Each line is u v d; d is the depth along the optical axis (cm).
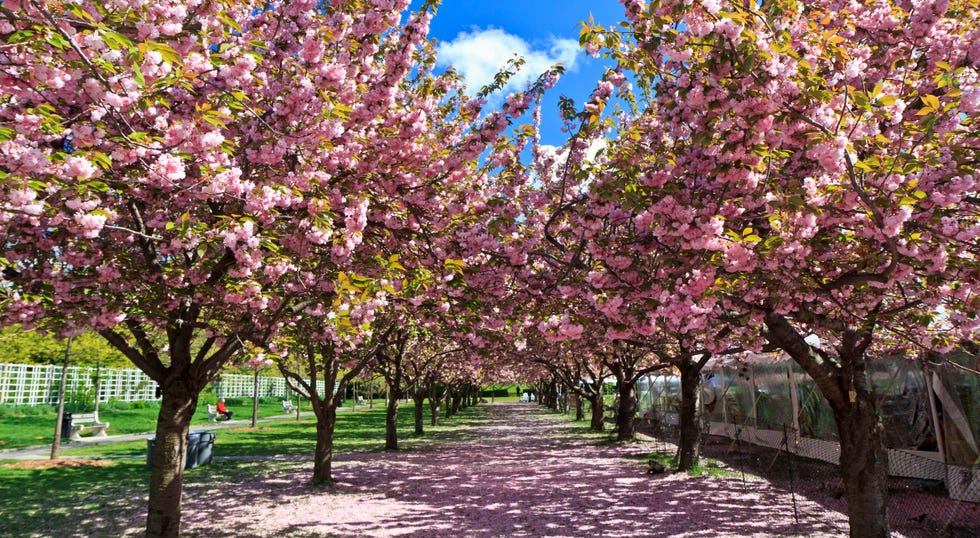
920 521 842
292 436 2505
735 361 1811
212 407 3616
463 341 1105
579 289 670
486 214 739
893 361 1169
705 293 503
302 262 659
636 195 513
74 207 377
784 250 456
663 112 568
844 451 654
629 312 581
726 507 988
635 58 504
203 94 447
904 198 380
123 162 391
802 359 650
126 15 336
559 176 810
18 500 1052
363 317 521
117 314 573
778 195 431
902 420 1152
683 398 1391
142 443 2100
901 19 511
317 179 534
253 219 497
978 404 960
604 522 904
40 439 2170
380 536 826
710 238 451
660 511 971
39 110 349
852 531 633
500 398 9181
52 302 559
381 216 660
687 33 391
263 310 689
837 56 433
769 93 365
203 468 1498
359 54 577
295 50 582
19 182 340
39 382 3053
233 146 544
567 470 1450
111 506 1009
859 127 409
